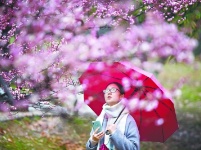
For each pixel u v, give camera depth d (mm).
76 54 7578
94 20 8422
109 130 7719
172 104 7895
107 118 8188
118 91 8117
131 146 7777
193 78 32562
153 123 8531
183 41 7227
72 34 8164
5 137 11227
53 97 8359
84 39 7797
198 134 17750
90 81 8164
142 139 8812
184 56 7176
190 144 16562
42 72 8070
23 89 8430
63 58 7789
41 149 11578
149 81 7859
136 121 8602
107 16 8547
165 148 15836
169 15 9812
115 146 7746
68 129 13586
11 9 8516
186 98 26344
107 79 8211
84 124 14469
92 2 8555
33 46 8109
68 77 8078
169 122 8406
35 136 12289
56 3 8125
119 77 8125
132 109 8102
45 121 13164
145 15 9344
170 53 7219
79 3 8328
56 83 8047
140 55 7594
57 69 7930
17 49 7973
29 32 8227
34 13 8391
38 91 8164
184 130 18359
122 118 8062
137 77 7867
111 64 7762
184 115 21625
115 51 7621
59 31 8117
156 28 7316
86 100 8586
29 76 8188
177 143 16562
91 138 7895
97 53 7480
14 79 8469
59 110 9531
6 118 12039
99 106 8719
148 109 7902
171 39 7242
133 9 8781
